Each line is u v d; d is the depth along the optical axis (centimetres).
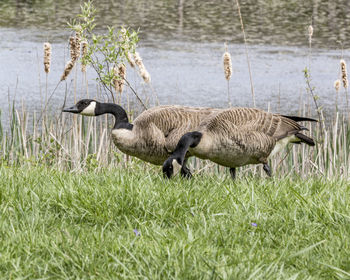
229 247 769
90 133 1594
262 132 1214
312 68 2864
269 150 1231
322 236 805
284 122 1247
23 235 759
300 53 3141
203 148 1173
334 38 3453
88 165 1365
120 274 668
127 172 1175
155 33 3503
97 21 3659
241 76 2741
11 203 884
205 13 4156
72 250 713
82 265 684
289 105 2358
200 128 1198
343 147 1529
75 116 1514
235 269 663
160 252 716
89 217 876
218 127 1183
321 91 2550
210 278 639
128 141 1250
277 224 848
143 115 1261
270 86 2598
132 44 1393
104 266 688
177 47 3216
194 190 963
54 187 964
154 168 1401
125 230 824
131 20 3781
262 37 3491
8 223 822
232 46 3272
